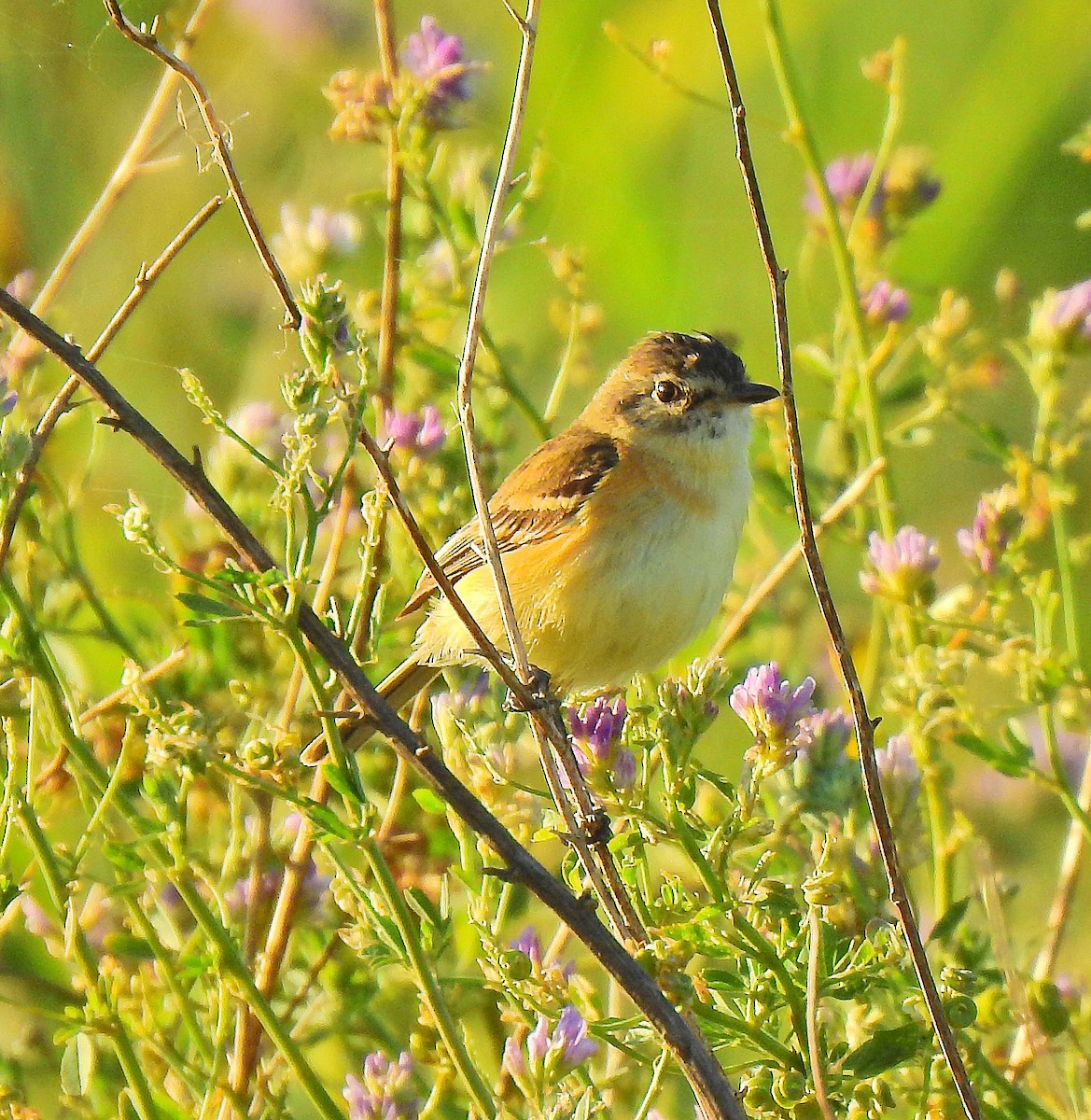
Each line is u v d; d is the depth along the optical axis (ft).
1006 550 33.22
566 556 34.17
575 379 40.98
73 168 43.62
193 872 28.45
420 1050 27.71
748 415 35.86
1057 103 58.03
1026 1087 30.66
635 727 26.32
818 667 40.19
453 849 32.60
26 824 25.36
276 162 46.42
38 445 25.53
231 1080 27.12
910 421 37.29
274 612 22.00
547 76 55.47
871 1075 23.56
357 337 24.06
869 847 27.02
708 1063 21.59
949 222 57.36
